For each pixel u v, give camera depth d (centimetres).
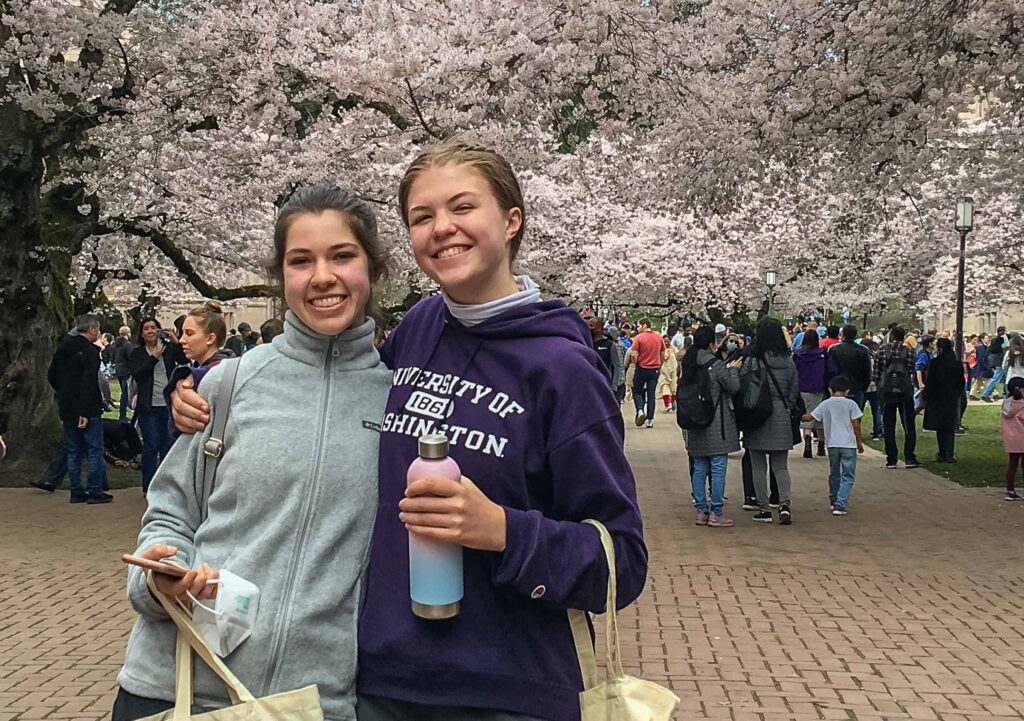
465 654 163
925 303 3216
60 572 684
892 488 1066
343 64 958
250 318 3672
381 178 1172
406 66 934
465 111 1015
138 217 1367
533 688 165
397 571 170
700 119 1012
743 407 835
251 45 1073
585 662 171
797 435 868
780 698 420
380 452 179
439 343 181
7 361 1171
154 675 174
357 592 177
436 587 159
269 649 168
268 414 181
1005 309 3772
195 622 171
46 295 1195
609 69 1055
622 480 168
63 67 1070
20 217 1152
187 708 168
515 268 205
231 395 185
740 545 766
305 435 179
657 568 683
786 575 660
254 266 1453
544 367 167
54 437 1189
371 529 180
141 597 173
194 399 186
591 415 165
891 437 1224
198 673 172
